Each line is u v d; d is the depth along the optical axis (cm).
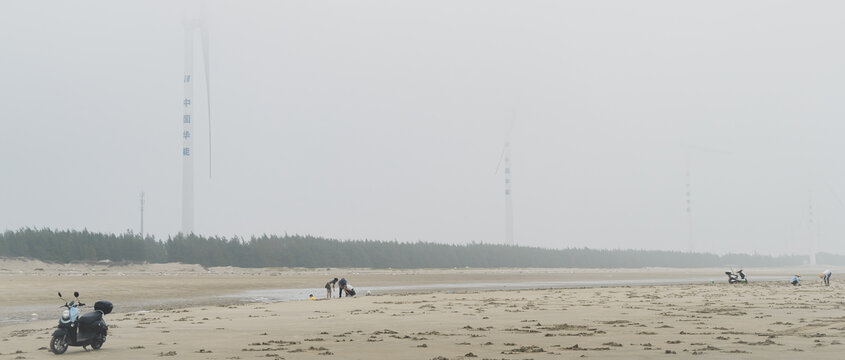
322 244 17838
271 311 3941
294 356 1881
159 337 2497
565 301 4622
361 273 15212
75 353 2092
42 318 3825
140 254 14075
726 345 1994
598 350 1919
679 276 14850
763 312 3350
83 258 13038
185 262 14838
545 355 1828
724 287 7050
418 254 19900
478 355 1850
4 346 2309
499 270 19962
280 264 16312
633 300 4650
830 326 2580
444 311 3728
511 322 2936
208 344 2227
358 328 2734
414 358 1805
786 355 1756
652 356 1778
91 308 4453
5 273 9900
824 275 7669
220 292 6831
